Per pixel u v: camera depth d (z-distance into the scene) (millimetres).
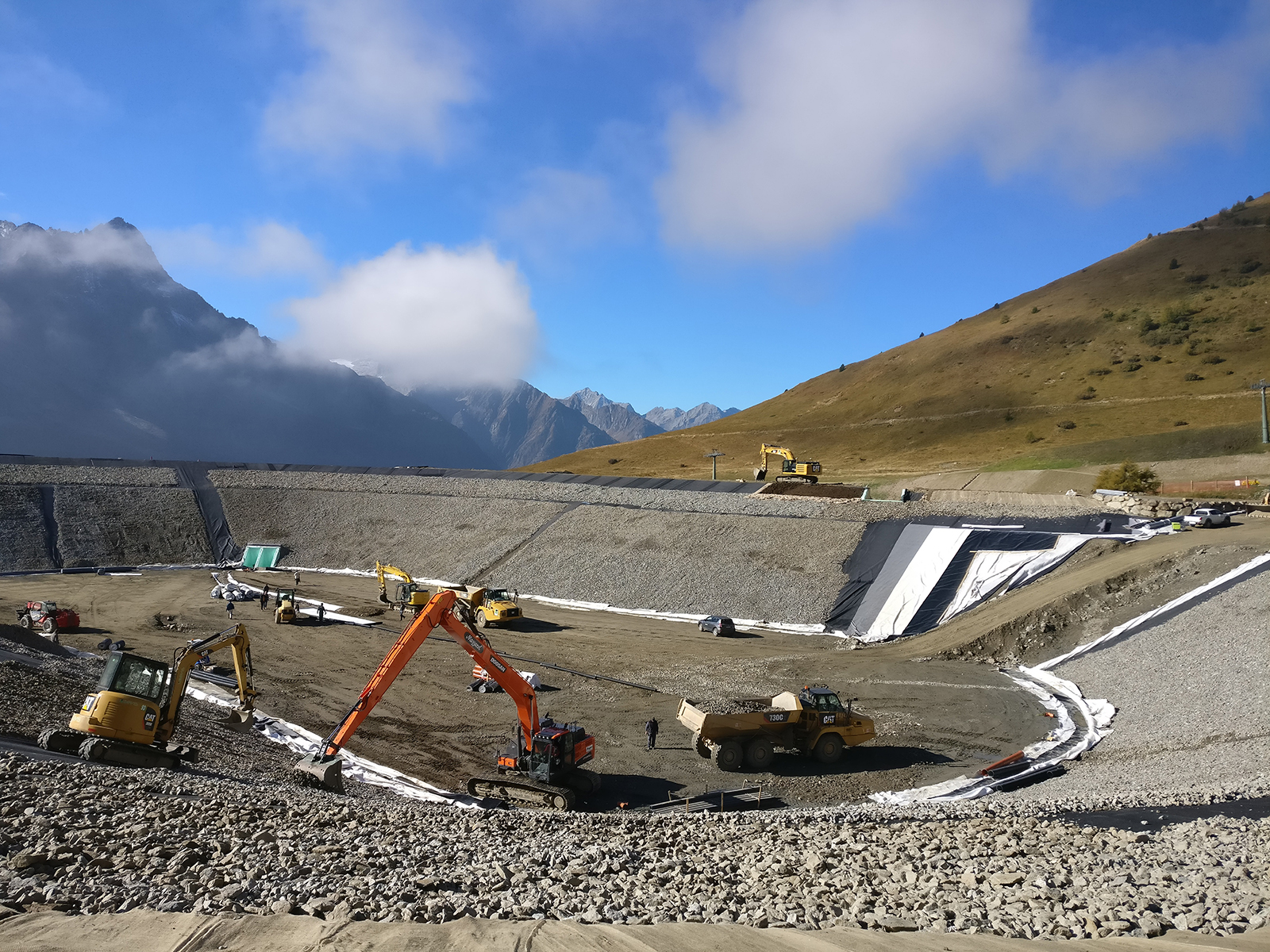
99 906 7984
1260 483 66062
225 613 51219
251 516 77438
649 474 140375
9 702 20641
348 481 84250
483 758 26219
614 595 57000
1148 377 133375
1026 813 15680
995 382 155875
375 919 8039
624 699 33938
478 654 22969
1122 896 9547
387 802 19875
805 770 26047
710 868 11609
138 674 18609
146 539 72312
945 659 40562
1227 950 7617
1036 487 82625
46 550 67750
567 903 9164
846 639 46688
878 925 8633
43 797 12242
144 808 12430
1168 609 37250
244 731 26578
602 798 23391
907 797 23281
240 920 7711
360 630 47375
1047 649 39156
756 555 57562
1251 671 28281
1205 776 19797
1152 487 68750
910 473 110250
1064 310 179875
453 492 79875
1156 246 196875
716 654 42688
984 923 8758
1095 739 27797
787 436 162000
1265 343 131000
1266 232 179375
